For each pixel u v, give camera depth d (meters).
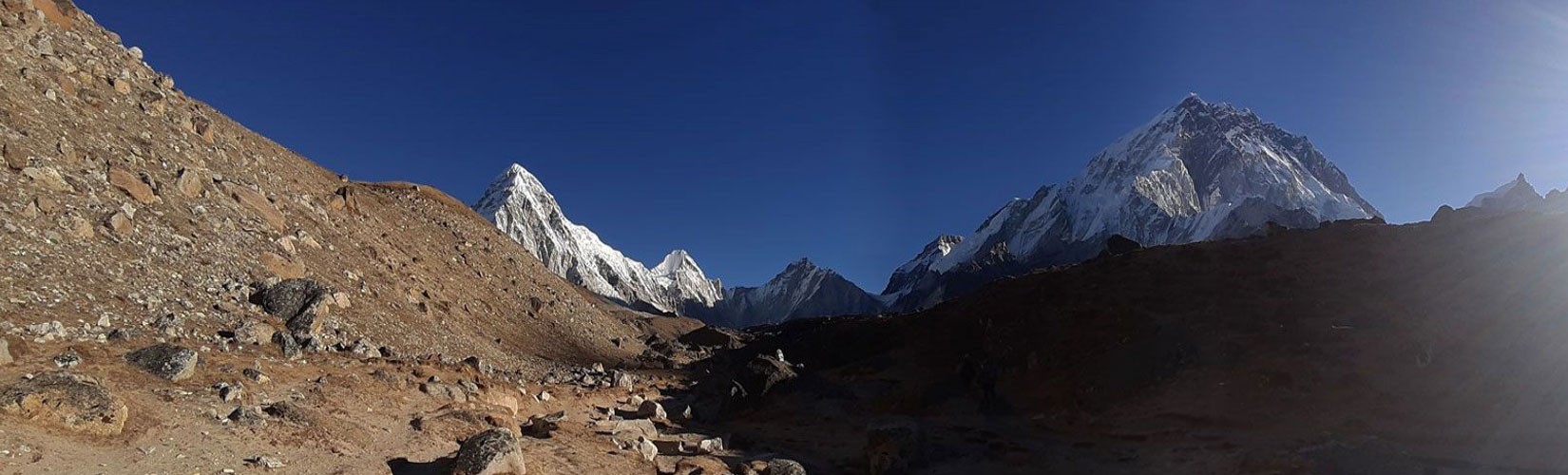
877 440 18.16
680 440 18.48
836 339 58.69
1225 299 35.94
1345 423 20.97
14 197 14.90
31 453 7.55
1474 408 21.20
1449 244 35.78
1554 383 21.31
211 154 26.64
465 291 38.69
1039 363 35.44
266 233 23.78
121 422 8.83
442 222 49.50
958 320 49.69
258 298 19.17
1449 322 28.31
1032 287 47.78
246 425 10.45
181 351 11.84
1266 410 23.14
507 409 16.92
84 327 12.63
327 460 10.25
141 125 23.44
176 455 8.80
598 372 33.97
